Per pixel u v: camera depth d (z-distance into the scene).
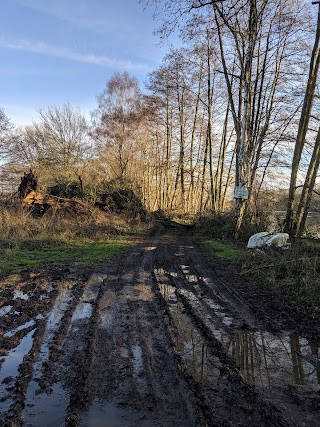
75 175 20.50
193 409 2.97
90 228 14.23
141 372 3.60
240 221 13.43
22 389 3.27
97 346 4.21
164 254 10.63
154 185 39.84
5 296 6.12
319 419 2.90
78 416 2.87
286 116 17.44
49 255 9.75
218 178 26.44
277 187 19.20
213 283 7.21
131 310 5.52
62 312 5.39
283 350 4.20
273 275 7.33
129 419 2.86
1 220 12.26
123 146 31.09
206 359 3.90
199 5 9.16
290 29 14.68
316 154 11.96
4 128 28.25
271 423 2.83
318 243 8.47
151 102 29.92
